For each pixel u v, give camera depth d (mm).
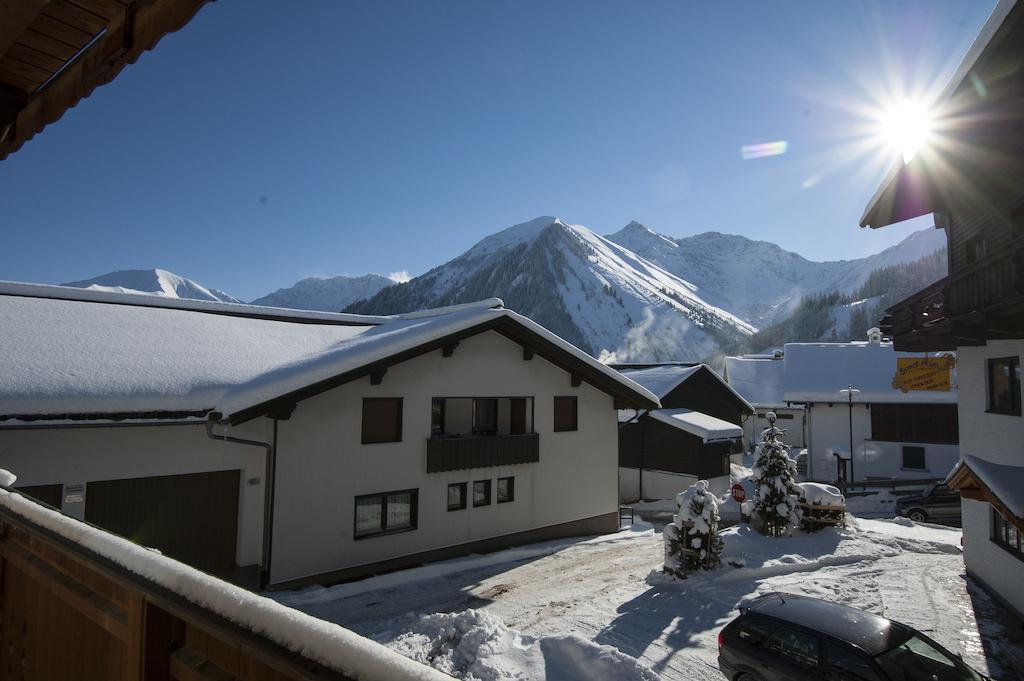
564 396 20531
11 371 11906
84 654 2615
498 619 10914
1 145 3668
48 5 2480
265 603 1519
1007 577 12648
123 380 12828
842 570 15828
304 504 14305
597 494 21219
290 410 13680
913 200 14969
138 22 2477
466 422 19922
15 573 3471
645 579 14914
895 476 35188
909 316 14094
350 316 23828
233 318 19656
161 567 1949
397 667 1136
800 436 49062
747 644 8688
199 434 13617
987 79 9039
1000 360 12602
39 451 11742
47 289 17562
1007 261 8945
